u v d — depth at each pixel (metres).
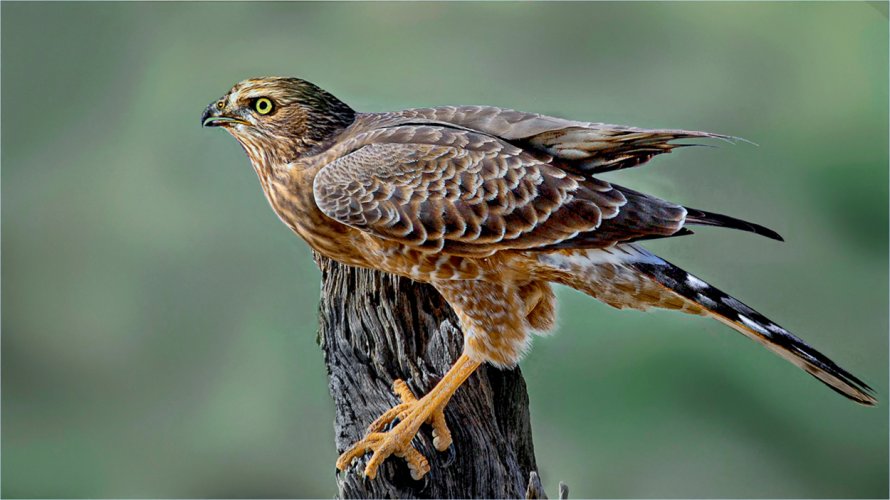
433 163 9.55
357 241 9.98
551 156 9.69
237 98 10.06
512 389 10.41
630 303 10.07
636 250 9.78
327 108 10.11
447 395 9.65
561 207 9.43
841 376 9.68
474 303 9.90
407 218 9.52
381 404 10.06
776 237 9.24
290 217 10.20
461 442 9.71
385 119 10.22
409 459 9.47
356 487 9.47
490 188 9.46
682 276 9.77
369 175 9.61
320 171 9.78
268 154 10.11
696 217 9.42
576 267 9.70
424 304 10.63
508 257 9.70
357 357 10.48
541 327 10.34
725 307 9.74
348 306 10.70
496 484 9.58
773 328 9.72
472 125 10.02
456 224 9.49
